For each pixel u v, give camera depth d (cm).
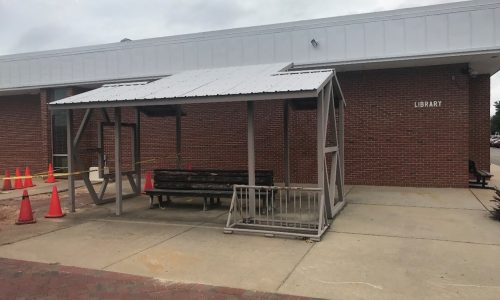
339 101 994
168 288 484
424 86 1238
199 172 974
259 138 1424
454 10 1117
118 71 1527
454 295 450
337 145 911
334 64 1223
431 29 1138
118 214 907
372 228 749
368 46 1198
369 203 988
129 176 1145
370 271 528
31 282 509
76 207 1005
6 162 1881
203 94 784
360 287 477
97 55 1558
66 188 1350
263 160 1421
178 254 615
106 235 734
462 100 1206
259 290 472
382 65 1224
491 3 1089
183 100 795
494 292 457
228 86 844
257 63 1330
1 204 1054
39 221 851
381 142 1280
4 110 1877
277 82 817
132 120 1605
